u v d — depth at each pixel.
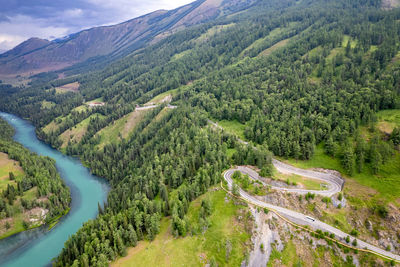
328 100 162.88
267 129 161.25
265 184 117.38
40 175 157.50
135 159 181.75
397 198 99.81
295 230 97.31
